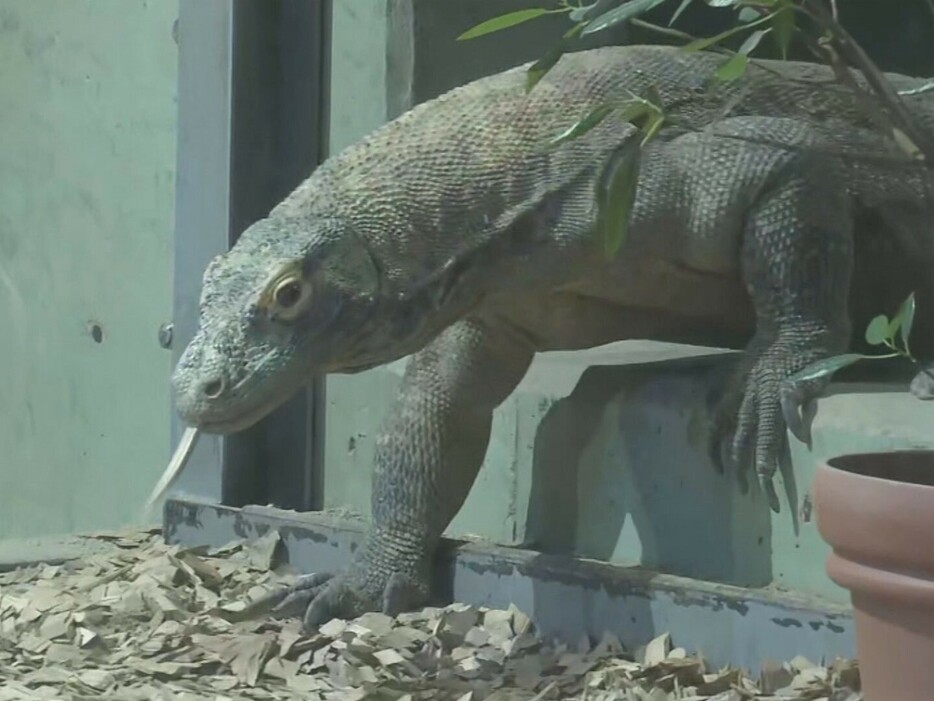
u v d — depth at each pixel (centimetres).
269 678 429
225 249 609
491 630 470
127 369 782
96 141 798
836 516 296
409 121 461
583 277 461
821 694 385
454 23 678
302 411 622
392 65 661
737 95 411
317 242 434
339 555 539
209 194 615
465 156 452
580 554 501
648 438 479
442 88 674
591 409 499
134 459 779
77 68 809
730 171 448
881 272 502
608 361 549
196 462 612
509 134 454
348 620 488
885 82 293
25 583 541
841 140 484
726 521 455
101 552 592
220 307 429
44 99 834
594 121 304
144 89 765
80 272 812
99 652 449
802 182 450
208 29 613
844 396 461
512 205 451
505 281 458
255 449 611
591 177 448
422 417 500
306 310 430
